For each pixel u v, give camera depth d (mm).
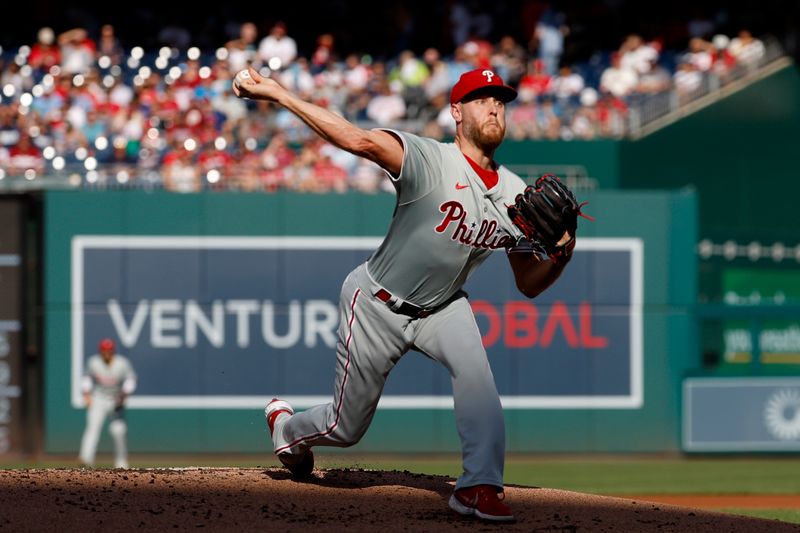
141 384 54062
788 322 61250
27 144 58469
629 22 73125
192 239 54500
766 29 72812
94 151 58969
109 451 53844
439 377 54812
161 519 17922
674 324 56000
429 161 17266
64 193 54188
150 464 52156
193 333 54438
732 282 67812
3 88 60406
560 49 71062
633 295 55844
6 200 53812
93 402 49812
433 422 54812
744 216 68125
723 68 69562
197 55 63469
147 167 58469
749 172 68062
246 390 54562
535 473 50125
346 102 64375
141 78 62156
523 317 55219
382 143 17031
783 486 47250
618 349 55750
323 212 54750
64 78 61219
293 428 20031
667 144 66625
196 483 20859
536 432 55375
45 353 53875
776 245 68750
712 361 59750
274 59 63781
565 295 55531
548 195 17672
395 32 72938
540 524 17906
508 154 63438
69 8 69688
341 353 18688
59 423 53750
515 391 55250
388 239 17875
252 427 54531
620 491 44906
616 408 55688
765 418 56781
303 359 54719
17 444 53500
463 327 18219
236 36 70688
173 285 54438
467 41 72875
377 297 18125
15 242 53875
